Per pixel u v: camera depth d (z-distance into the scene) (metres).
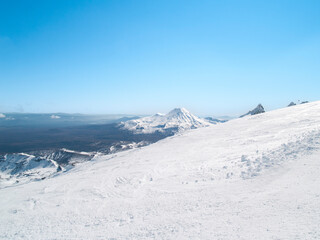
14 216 15.03
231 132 35.78
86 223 12.35
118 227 11.09
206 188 14.51
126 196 16.09
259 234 7.68
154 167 23.22
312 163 13.28
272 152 18.05
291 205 9.34
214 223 9.34
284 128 29.03
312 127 24.62
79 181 22.23
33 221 13.79
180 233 9.05
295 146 17.31
